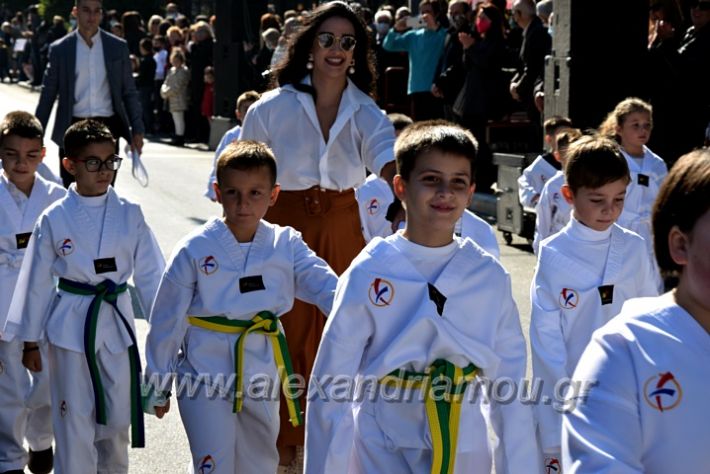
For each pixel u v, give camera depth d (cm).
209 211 2786
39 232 1027
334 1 1093
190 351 905
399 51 3156
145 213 2738
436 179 709
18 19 9031
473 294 723
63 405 1010
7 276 1163
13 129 1162
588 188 968
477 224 1132
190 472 943
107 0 7294
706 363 492
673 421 492
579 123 2302
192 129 4594
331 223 1092
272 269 911
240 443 927
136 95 2108
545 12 2773
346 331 717
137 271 1048
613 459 491
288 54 1095
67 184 2128
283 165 1090
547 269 982
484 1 3006
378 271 717
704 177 486
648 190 1438
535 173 1928
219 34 4144
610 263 977
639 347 499
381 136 1084
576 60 2291
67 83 2067
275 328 913
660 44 2267
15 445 1130
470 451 726
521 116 2830
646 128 1437
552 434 934
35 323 1026
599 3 2277
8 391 1118
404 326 715
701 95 2223
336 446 707
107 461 1038
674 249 499
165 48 4944
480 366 723
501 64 2711
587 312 974
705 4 2195
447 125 738
